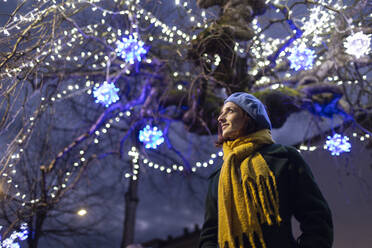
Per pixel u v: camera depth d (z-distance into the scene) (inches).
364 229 276.2
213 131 249.8
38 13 151.9
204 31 195.0
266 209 54.4
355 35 94.9
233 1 201.3
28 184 222.7
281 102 223.9
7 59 144.8
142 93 274.4
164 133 279.7
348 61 202.2
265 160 59.8
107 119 279.0
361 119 248.8
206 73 212.5
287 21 176.6
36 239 226.2
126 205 395.9
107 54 209.6
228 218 55.6
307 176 57.8
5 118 146.9
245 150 60.9
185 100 252.4
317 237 51.9
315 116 249.3
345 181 295.1
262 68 171.5
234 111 65.6
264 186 56.4
